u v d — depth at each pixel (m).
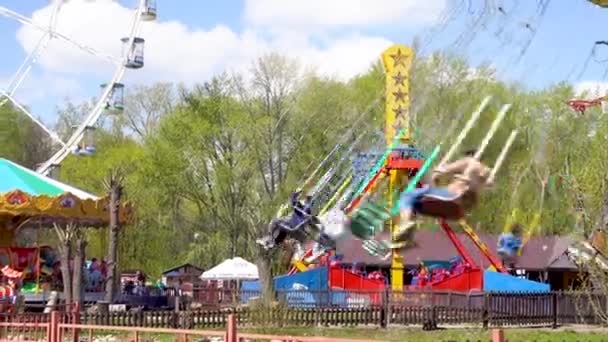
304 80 56.91
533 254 43.72
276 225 29.88
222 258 60.16
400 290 31.89
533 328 29.67
